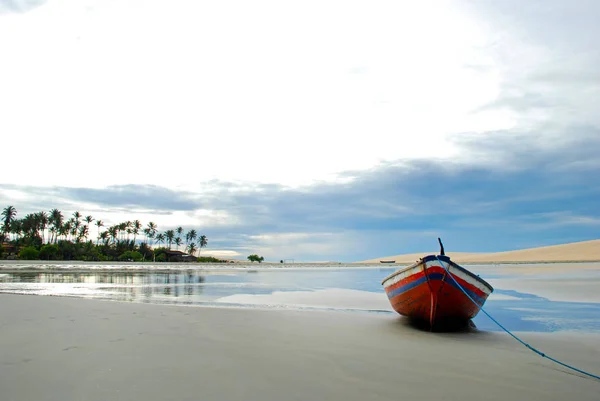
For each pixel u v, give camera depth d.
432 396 4.41
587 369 5.82
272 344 6.86
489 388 4.79
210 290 19.97
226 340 7.06
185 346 6.44
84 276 32.94
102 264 72.88
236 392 4.30
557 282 23.81
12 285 22.41
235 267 69.88
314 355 6.12
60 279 28.47
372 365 5.62
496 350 7.02
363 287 22.73
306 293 18.66
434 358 6.20
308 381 4.78
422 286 9.61
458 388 4.73
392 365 5.66
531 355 6.63
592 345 7.62
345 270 55.91
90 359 5.48
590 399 4.51
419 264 9.62
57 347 6.18
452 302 9.51
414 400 4.25
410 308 10.28
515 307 13.63
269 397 4.18
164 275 36.81
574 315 11.91
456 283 9.25
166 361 5.48
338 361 5.79
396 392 4.49
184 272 44.81
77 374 4.80
